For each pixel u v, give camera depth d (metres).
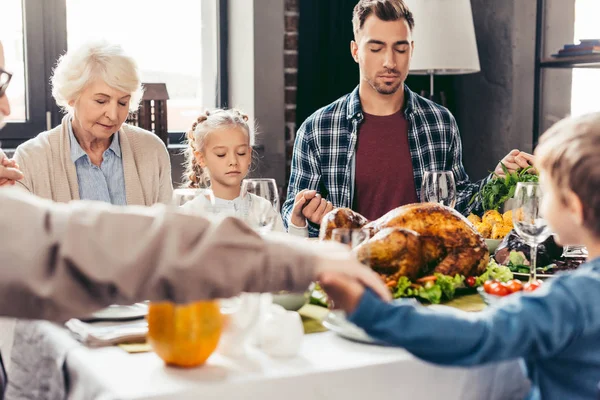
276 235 0.89
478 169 4.14
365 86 2.79
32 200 0.79
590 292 1.04
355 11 2.76
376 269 1.51
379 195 2.78
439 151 2.82
